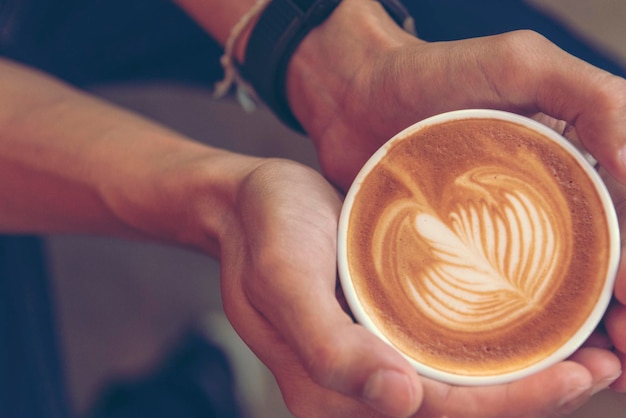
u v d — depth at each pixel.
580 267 0.33
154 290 0.61
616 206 0.35
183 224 0.39
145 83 0.55
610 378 0.32
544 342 0.33
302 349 0.31
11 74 0.45
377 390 0.29
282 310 0.32
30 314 0.50
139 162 0.40
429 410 0.33
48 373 0.50
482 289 0.34
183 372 0.58
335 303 0.32
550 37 0.47
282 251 0.32
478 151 0.35
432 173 0.35
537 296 0.34
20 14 0.47
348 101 0.41
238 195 0.36
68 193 0.42
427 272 0.35
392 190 0.36
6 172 0.42
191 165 0.38
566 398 0.31
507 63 0.36
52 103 0.43
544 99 0.35
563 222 0.34
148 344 0.60
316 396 0.34
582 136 0.34
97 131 0.42
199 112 0.61
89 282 0.62
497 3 0.48
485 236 0.35
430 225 0.35
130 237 0.44
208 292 0.60
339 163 0.42
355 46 0.41
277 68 0.42
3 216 0.44
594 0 0.60
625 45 0.59
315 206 0.35
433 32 0.48
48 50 0.51
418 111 0.39
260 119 0.60
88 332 0.61
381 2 0.42
